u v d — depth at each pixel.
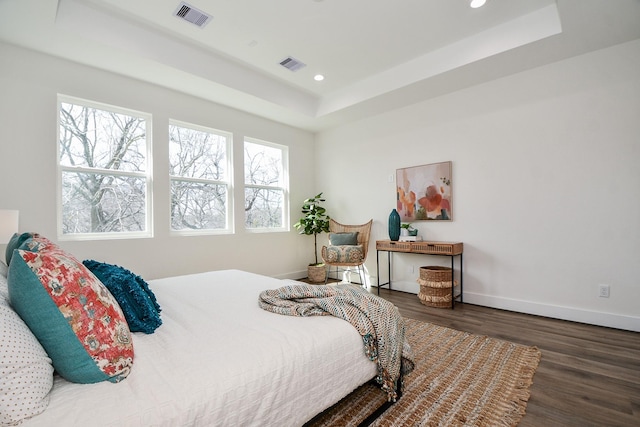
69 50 2.76
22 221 2.72
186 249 3.76
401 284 4.34
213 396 0.93
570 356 2.22
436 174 3.92
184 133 3.89
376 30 2.91
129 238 3.30
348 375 1.36
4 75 2.64
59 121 2.99
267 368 1.08
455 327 2.84
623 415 1.56
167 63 3.03
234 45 3.15
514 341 2.49
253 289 2.09
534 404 1.66
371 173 4.67
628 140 2.73
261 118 4.64
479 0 2.52
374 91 3.88
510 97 3.36
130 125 3.43
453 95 3.78
